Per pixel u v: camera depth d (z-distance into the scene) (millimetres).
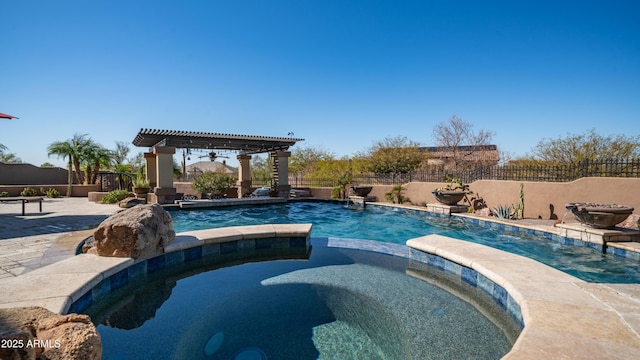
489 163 22062
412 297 3799
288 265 5082
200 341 2814
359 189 13352
